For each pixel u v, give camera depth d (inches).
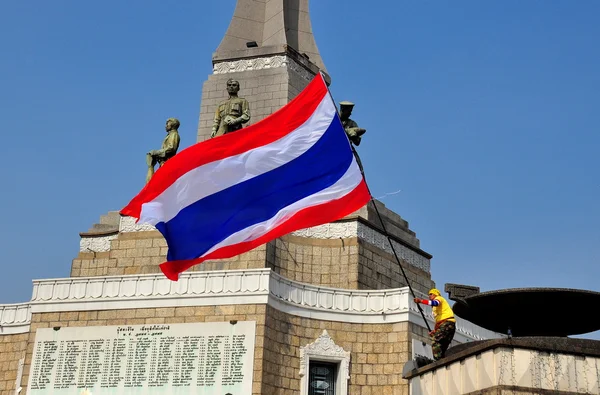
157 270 1695.4
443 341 1091.9
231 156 1190.3
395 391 1537.9
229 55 1977.1
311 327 1566.2
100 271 1784.0
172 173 1186.0
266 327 1501.0
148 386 1513.3
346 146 1189.1
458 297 1063.6
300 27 2073.1
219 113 1835.6
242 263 1635.1
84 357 1560.0
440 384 1034.7
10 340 1711.4
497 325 1064.2
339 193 1168.8
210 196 1177.4
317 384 1552.7
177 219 1170.6
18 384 1624.0
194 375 1497.3
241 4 2069.4
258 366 1472.7
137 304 1567.4
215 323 1515.7
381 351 1573.6
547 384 911.7
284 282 1562.5
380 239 1775.3
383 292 1606.8
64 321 1594.5
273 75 1925.4
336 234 1723.7
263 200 1175.0
